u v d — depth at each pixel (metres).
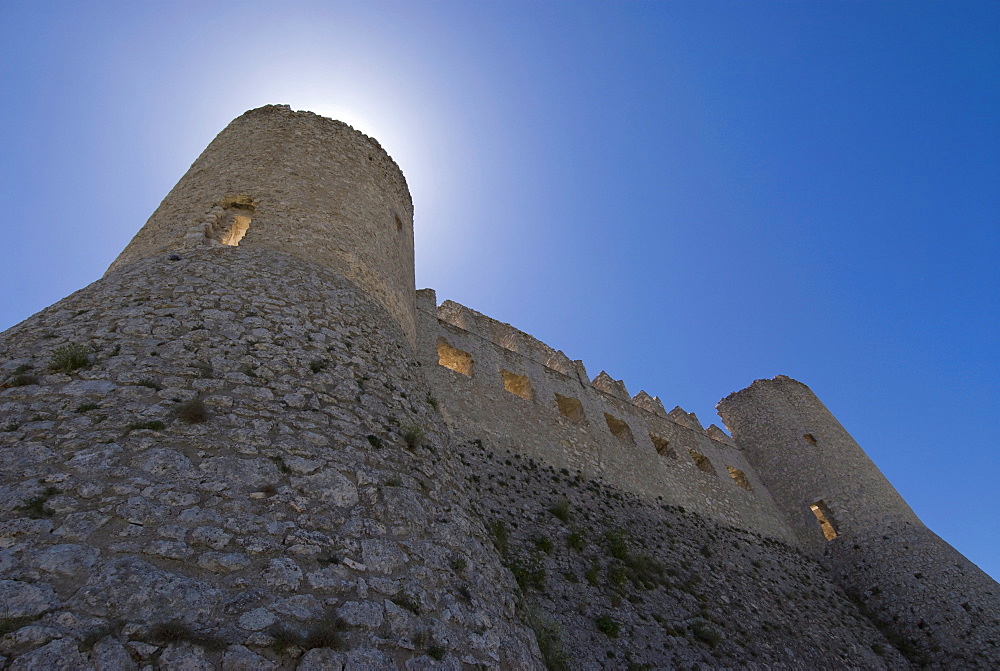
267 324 8.31
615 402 24.31
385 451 7.25
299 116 15.05
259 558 4.92
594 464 18.75
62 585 4.14
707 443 27.25
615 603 11.95
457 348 19.17
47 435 5.49
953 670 17.64
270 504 5.50
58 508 4.73
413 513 6.49
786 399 30.72
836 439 28.09
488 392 18.09
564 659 7.57
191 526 4.95
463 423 15.91
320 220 11.73
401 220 14.63
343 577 5.15
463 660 5.16
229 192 11.89
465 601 5.86
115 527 4.71
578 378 23.61
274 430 6.45
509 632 6.04
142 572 4.41
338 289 10.23
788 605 17.31
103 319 7.58
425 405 9.45
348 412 7.47
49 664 3.61
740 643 13.30
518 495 14.38
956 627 18.59
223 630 4.23
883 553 22.00
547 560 12.20
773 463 27.95
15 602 3.90
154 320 7.64
